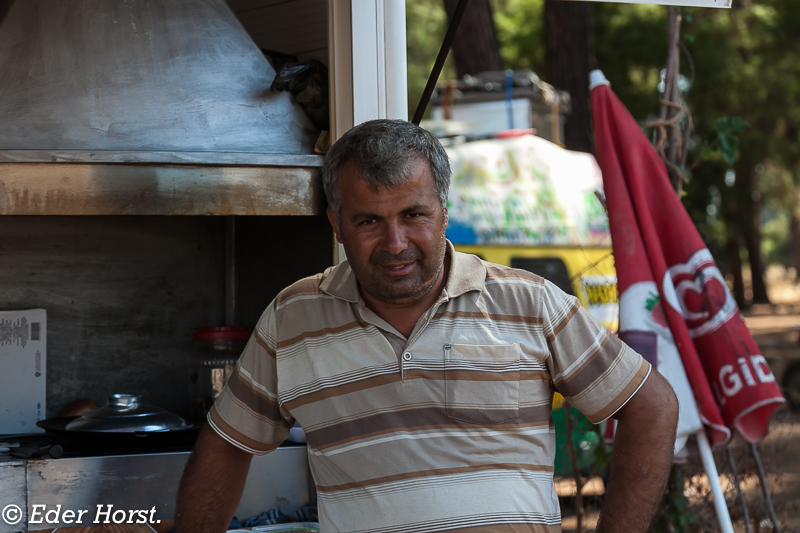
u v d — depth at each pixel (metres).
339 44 2.48
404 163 1.59
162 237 3.10
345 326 1.73
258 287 3.04
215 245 3.20
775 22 18.06
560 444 4.62
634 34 15.56
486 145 6.01
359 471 1.66
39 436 2.78
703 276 2.70
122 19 2.50
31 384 2.85
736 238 26.94
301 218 2.75
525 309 1.72
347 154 1.63
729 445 2.78
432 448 1.64
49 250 2.92
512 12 17.12
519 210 5.87
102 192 2.28
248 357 1.87
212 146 2.42
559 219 6.07
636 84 16.52
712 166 20.12
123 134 2.35
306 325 1.77
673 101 3.21
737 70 17.61
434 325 1.69
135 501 2.34
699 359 2.69
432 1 21.98
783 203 28.70
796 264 39.00
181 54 2.50
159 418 2.44
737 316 2.71
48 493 2.26
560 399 4.67
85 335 2.96
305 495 2.56
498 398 1.66
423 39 21.86
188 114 2.43
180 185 2.35
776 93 18.23
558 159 6.33
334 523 1.68
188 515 1.86
